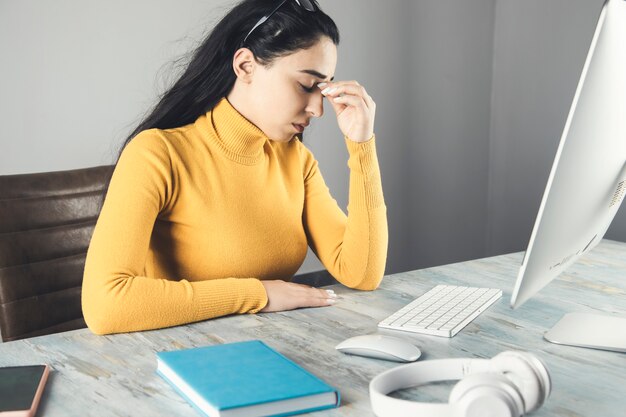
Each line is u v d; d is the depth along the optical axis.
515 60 4.07
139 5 3.06
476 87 4.17
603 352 1.17
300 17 1.45
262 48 1.47
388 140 3.91
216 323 1.35
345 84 1.57
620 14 1.01
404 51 3.89
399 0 3.83
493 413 0.81
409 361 1.13
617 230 3.58
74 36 2.92
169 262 1.57
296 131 1.56
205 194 1.53
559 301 1.46
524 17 3.98
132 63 3.08
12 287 1.73
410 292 1.57
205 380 0.99
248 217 1.58
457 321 1.31
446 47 4.03
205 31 3.26
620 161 1.18
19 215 1.77
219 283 1.40
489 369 0.90
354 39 3.71
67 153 2.97
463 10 4.05
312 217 1.76
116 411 0.97
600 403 0.98
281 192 1.66
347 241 1.62
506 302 1.46
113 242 1.38
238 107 1.55
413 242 4.11
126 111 3.09
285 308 1.42
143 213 1.42
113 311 1.30
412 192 4.05
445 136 4.11
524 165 4.09
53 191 1.85
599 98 1.00
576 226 1.12
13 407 0.95
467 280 1.65
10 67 2.79
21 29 2.79
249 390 0.96
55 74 2.90
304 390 0.96
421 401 0.98
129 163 1.46
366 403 0.98
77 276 1.87
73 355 1.19
